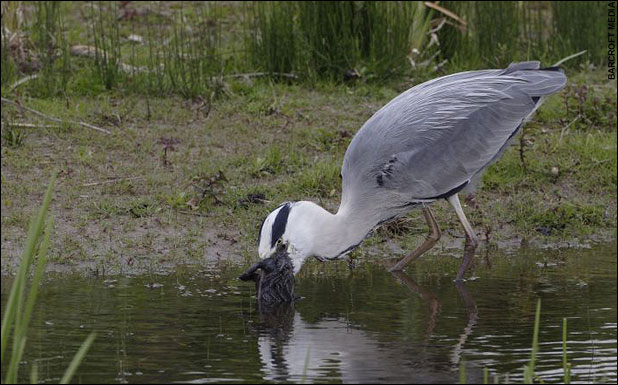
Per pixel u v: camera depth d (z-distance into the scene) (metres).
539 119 14.77
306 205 9.55
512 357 7.44
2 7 15.83
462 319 8.59
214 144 13.45
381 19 15.97
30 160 12.65
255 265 9.23
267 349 7.54
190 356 7.33
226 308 8.86
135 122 14.07
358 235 9.86
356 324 8.39
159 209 11.66
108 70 15.14
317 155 13.27
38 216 5.36
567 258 11.27
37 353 7.36
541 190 12.98
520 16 18.19
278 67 15.83
